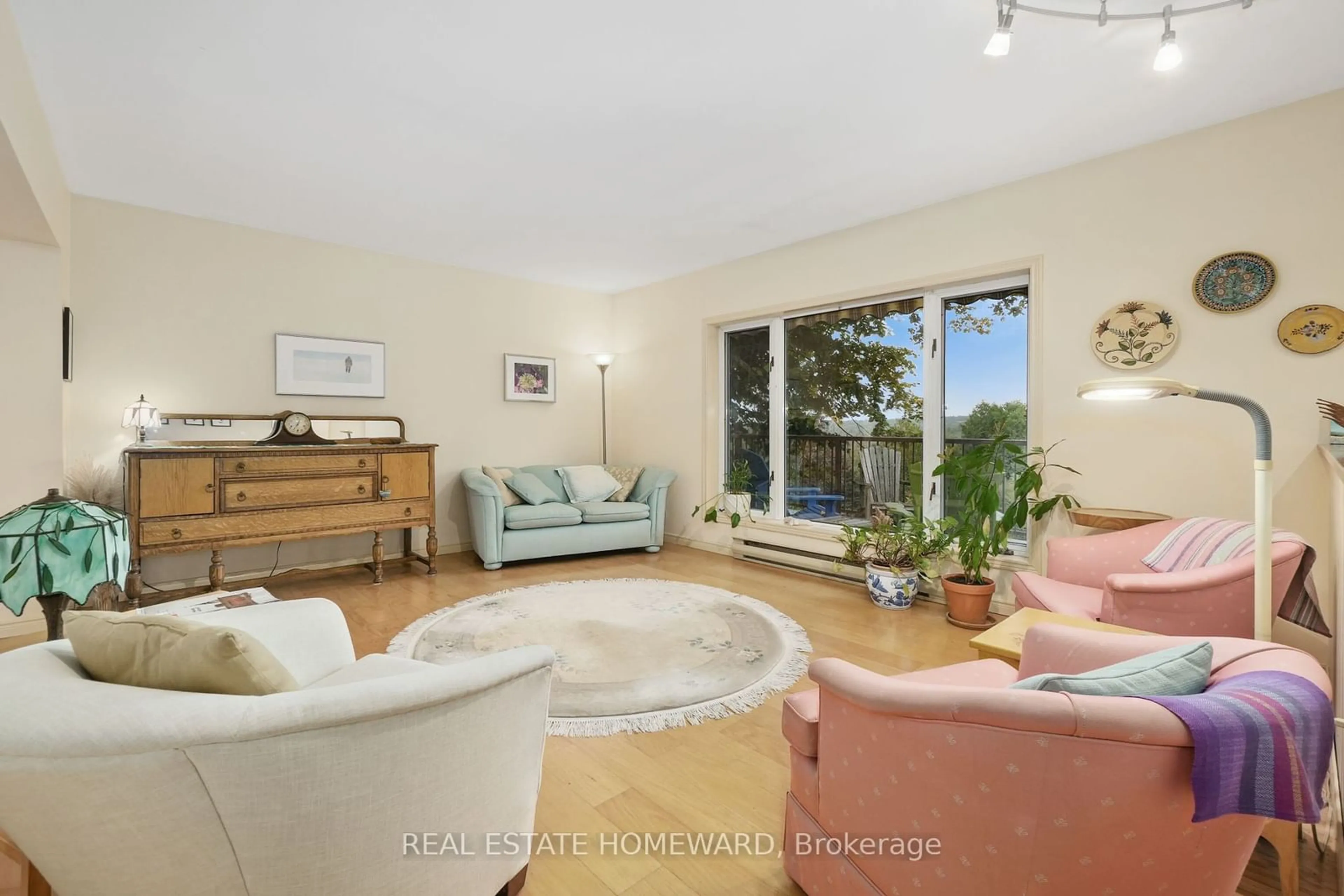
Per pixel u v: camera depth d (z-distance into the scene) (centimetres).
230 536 348
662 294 551
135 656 99
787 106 251
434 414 489
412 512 420
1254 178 258
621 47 211
